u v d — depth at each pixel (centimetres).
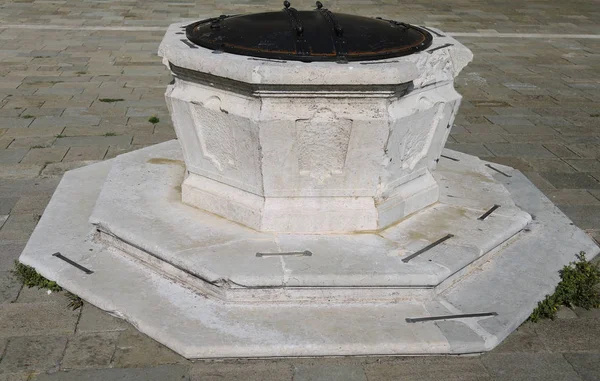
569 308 454
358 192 470
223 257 433
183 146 503
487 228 495
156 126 785
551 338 417
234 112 439
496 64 1152
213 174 493
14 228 530
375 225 476
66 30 1248
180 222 482
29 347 389
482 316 416
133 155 616
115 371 372
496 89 1004
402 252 450
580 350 407
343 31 458
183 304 418
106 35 1226
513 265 481
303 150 446
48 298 438
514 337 415
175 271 444
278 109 427
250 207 470
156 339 391
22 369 371
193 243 451
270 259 433
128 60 1069
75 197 564
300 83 410
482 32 1397
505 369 386
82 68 1013
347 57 432
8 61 1029
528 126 841
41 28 1254
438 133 510
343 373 377
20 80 938
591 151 760
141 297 424
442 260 443
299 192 464
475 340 392
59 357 382
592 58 1219
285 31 451
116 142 729
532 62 1176
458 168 621
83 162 670
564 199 628
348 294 424
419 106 468
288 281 414
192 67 442
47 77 959
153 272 454
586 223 579
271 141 434
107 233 486
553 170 701
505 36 1370
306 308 418
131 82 955
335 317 409
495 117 872
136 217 487
